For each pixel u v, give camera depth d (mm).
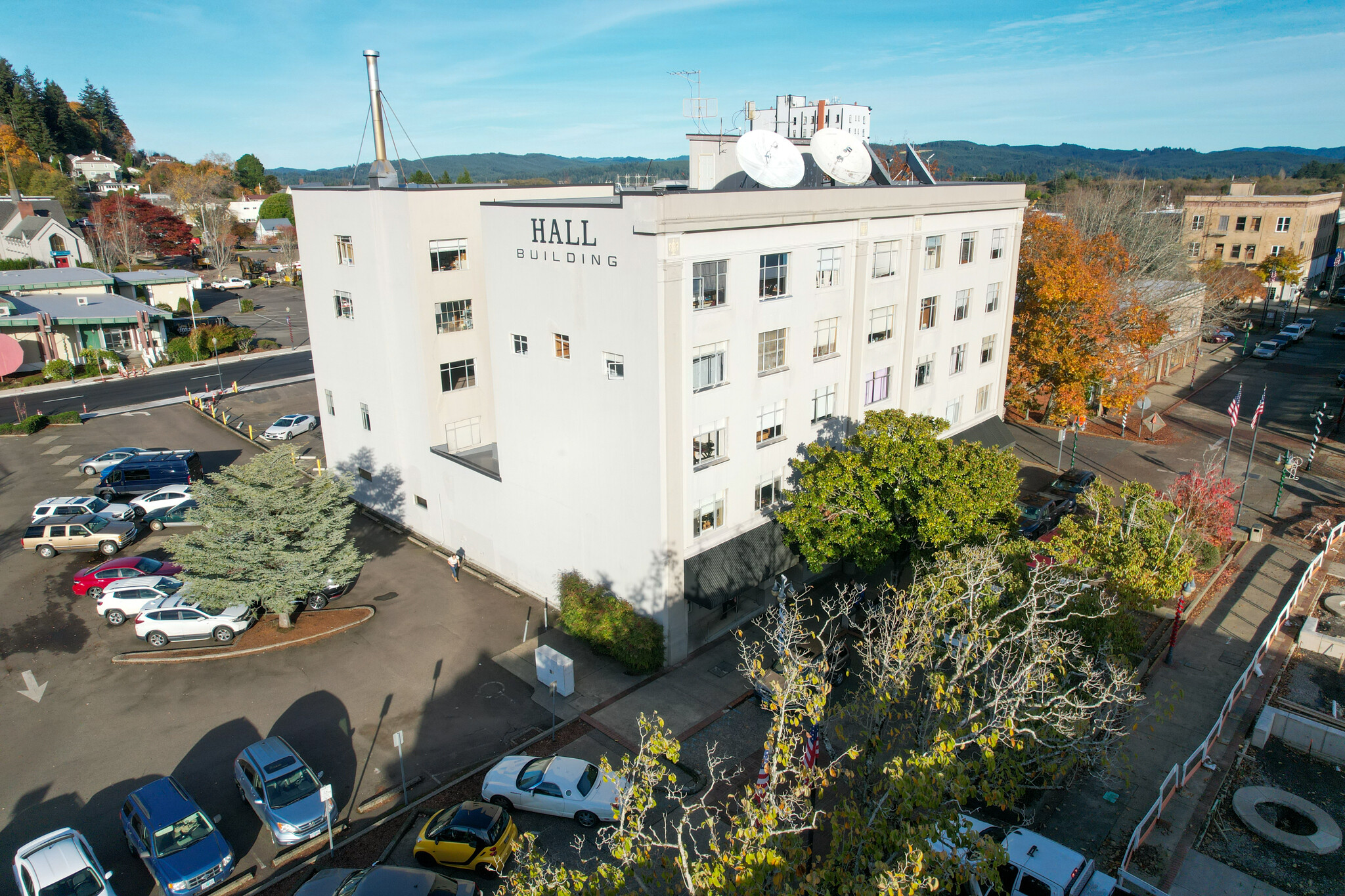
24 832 21844
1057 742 19078
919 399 38844
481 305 37750
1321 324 90750
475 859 20344
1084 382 50688
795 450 32656
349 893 17875
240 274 128125
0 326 68125
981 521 28391
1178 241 76188
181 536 33656
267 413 60188
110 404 61969
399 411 38750
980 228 39500
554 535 32531
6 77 182125
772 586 33281
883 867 12508
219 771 24219
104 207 118562
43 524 38156
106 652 30438
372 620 32719
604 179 48281
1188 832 21406
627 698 27953
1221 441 52594
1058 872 18203
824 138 33750
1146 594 27281
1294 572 35562
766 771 16547
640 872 13312
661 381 26281
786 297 30297
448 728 26328
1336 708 26156
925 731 17281
